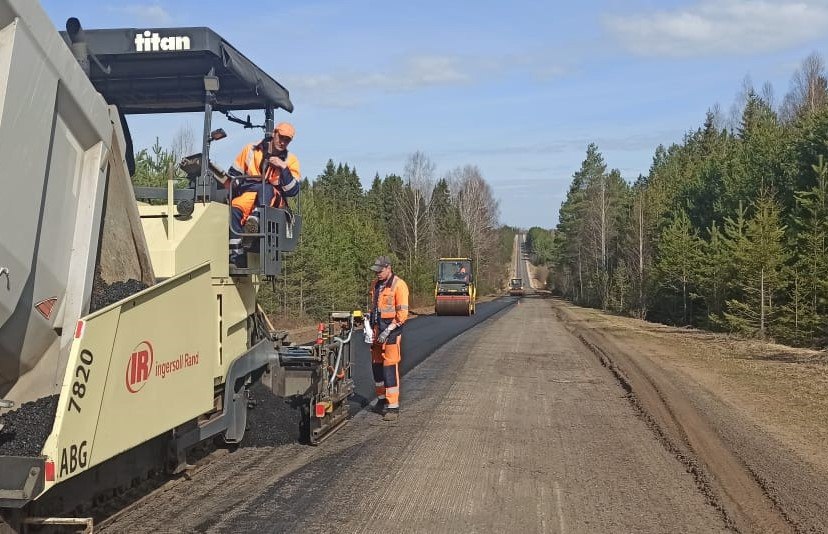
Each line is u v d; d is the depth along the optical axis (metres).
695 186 47.38
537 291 130.38
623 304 58.22
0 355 4.37
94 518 5.14
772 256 27.67
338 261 35.09
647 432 8.85
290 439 8.08
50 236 4.54
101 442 4.29
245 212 7.08
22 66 4.04
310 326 26.00
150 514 5.46
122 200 5.33
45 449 3.89
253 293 7.41
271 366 7.85
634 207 61.16
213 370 5.89
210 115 6.90
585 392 11.83
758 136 40.06
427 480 6.68
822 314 26.41
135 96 7.61
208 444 7.39
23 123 4.11
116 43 6.59
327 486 6.39
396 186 88.75
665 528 5.58
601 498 6.28
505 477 6.85
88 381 4.15
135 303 4.64
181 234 6.02
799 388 12.18
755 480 6.85
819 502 6.23
